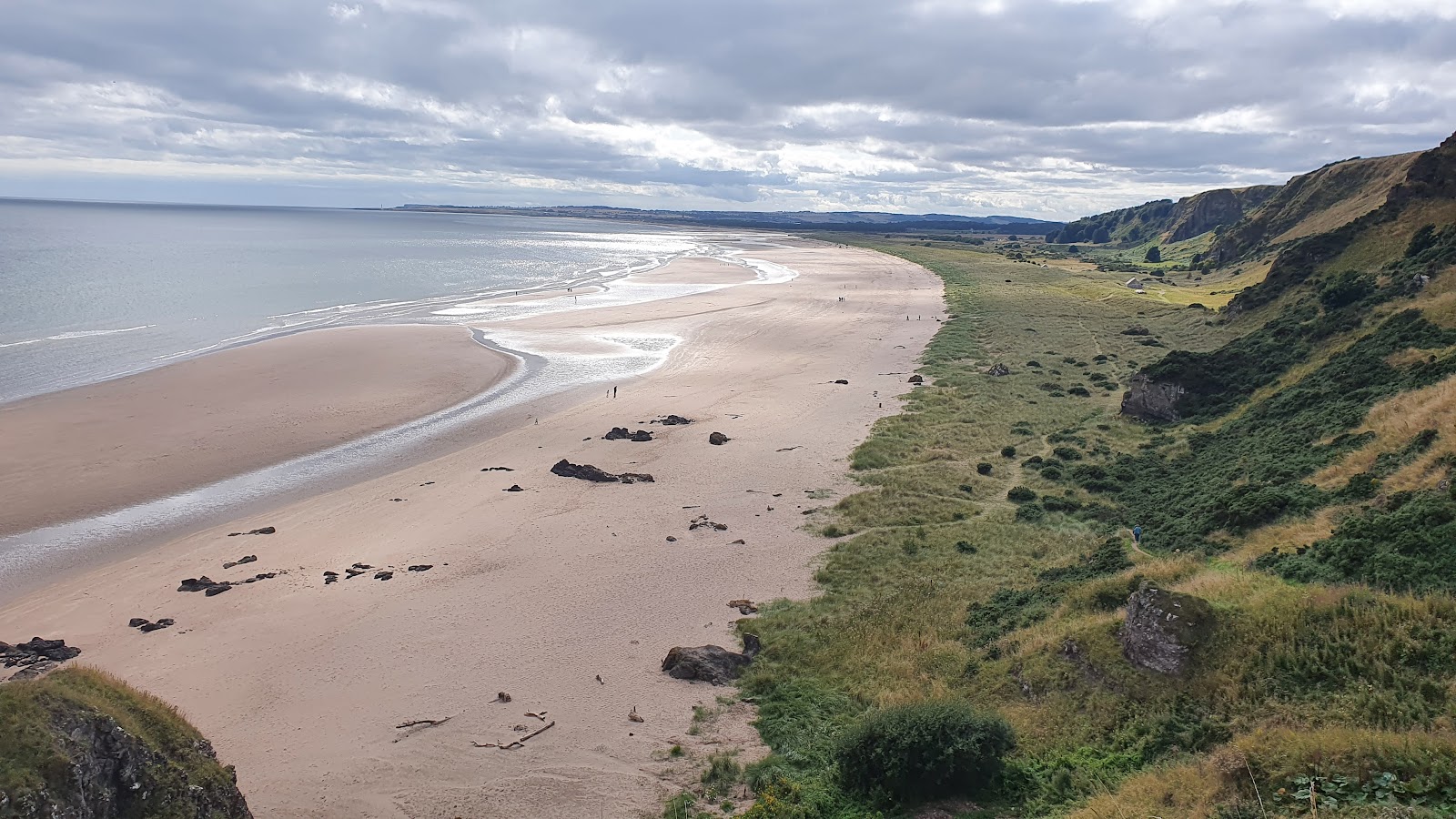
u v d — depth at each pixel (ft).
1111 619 75.25
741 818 57.98
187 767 53.11
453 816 61.26
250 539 118.01
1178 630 65.72
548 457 155.84
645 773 66.39
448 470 148.77
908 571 105.70
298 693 78.59
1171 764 55.88
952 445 161.89
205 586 102.42
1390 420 109.19
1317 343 172.04
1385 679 56.13
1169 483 129.59
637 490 137.69
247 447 158.30
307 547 115.24
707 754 68.74
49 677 54.24
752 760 67.51
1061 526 119.65
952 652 81.76
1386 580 69.41
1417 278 170.30
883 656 83.10
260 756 68.80
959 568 105.81
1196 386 172.55
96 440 156.76
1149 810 49.52
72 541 117.70
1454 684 53.26
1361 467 100.07
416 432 171.83
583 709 75.97
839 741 65.36
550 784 64.95
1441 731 49.80
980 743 59.57
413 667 83.41
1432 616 59.52
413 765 67.41
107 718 49.70
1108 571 95.76
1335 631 61.26
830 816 58.75
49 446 152.35
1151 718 61.21
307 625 92.02
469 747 69.97
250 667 83.30
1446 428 96.12
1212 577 79.56
